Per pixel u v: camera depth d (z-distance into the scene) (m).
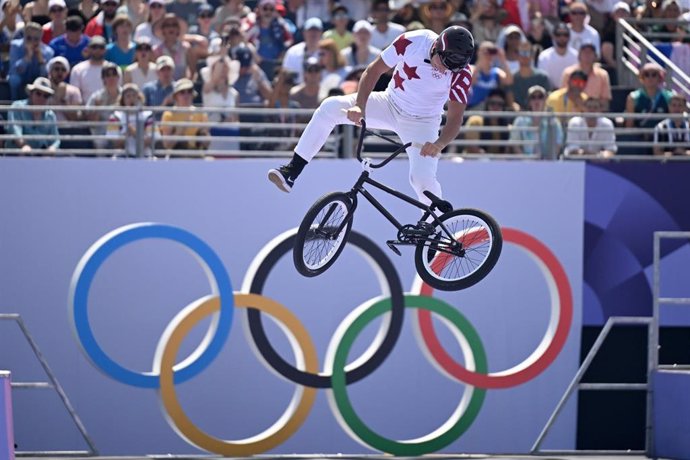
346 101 29.39
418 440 41.62
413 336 44.94
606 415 46.59
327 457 40.69
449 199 45.28
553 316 44.25
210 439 40.50
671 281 46.44
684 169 46.50
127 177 43.88
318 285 44.81
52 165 43.59
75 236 43.56
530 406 45.38
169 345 40.75
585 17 52.56
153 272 44.09
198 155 46.94
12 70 47.34
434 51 28.22
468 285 28.77
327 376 41.56
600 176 46.06
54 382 39.06
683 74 49.25
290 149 47.66
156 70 47.50
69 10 50.19
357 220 44.78
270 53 51.25
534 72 49.47
